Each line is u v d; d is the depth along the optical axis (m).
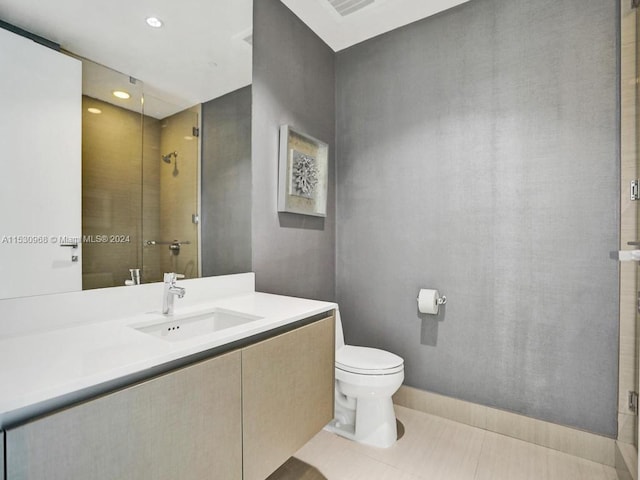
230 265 1.66
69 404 0.66
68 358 0.78
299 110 2.10
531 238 1.77
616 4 1.56
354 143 2.40
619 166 1.56
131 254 1.27
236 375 0.98
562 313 1.70
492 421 1.88
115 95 1.22
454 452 1.69
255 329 1.05
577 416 1.66
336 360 1.78
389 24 2.17
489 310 1.89
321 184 2.25
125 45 1.25
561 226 1.69
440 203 2.04
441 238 2.04
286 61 1.99
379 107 2.28
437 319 2.05
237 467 0.98
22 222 1.00
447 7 1.99
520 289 1.80
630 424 1.51
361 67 2.36
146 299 1.32
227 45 1.62
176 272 1.43
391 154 2.23
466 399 1.96
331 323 1.44
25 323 1.01
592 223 1.62
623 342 1.55
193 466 0.86
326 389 1.40
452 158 2.00
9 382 0.64
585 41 1.63
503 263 1.85
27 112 1.00
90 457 0.67
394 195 2.22
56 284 1.07
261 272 1.82
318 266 2.29
